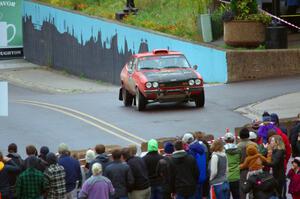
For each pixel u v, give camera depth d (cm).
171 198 3481
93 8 10812
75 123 6022
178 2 9788
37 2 11750
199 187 3578
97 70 10294
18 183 3384
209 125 5672
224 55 7819
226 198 3528
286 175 3888
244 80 7788
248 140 3659
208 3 8912
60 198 3478
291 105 6200
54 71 11238
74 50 10825
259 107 6222
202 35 8531
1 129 5891
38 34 11788
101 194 3253
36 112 6675
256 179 3244
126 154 3456
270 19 8006
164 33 8944
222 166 3500
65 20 10981
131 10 9994
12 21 4125
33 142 5381
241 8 7962
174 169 3425
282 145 3616
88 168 3572
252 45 8000
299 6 8925
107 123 5950
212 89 7350
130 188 3453
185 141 3638
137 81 6394
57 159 3603
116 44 9788
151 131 5547
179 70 6488
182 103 6794
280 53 7819
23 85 9988
